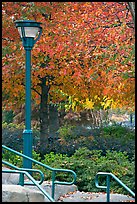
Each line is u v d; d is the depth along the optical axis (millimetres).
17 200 10086
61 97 24422
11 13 21234
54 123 27422
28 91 14828
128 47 17000
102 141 20344
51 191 13914
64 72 20719
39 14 20547
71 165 16484
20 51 21266
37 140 22406
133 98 19250
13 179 14281
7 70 21625
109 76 18078
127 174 16297
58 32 19859
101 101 24594
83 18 19422
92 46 19391
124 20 17781
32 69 21500
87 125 30531
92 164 16562
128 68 17438
